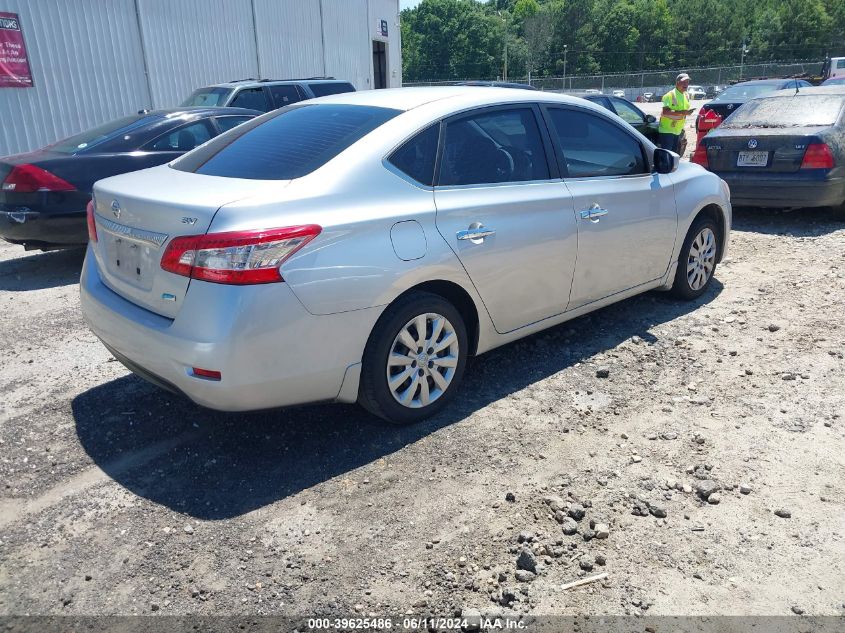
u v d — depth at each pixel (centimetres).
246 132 404
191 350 294
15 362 460
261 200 304
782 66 6300
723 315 524
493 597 251
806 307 538
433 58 11131
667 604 247
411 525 289
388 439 355
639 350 462
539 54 10969
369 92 432
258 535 284
